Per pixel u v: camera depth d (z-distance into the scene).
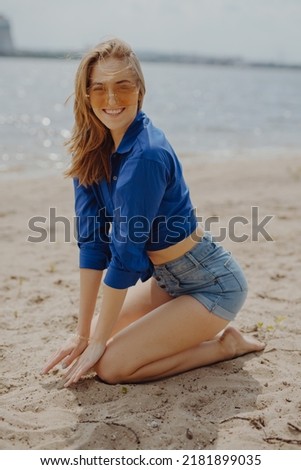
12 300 4.62
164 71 139.00
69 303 4.54
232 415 2.99
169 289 3.40
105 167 3.17
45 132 17.20
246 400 3.13
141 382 3.32
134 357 3.22
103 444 2.78
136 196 2.95
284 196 8.66
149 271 3.26
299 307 4.46
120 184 2.97
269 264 5.53
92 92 3.02
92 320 3.58
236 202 8.28
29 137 15.94
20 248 6.16
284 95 49.56
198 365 3.45
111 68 2.98
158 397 3.14
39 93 36.94
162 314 3.24
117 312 3.20
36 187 9.40
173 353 3.32
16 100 30.42
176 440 2.79
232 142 17.03
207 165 11.91
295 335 3.96
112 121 3.03
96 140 3.14
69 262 5.69
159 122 21.84
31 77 64.06
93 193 3.31
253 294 4.72
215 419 2.96
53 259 5.78
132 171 2.94
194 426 2.87
